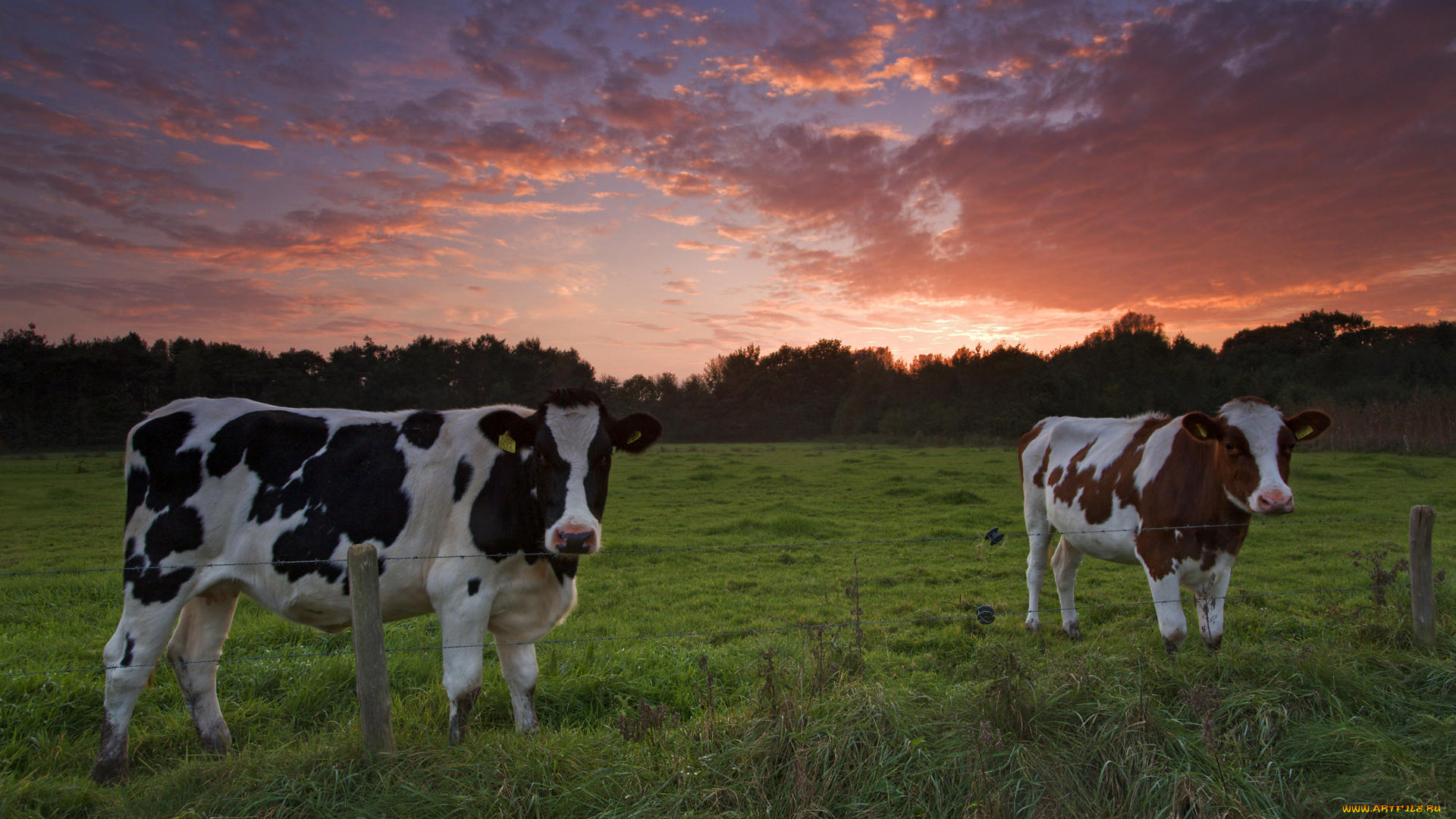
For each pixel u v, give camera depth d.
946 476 22.81
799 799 2.96
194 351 67.06
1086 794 3.11
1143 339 56.31
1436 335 59.78
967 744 3.25
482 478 4.06
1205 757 3.24
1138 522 5.80
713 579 9.56
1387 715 3.78
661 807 2.98
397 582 4.02
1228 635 6.12
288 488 4.06
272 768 3.21
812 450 48.12
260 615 7.66
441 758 3.23
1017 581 9.18
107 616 7.71
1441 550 10.30
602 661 5.37
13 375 58.91
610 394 71.50
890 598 8.46
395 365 76.94
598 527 3.86
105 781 3.74
